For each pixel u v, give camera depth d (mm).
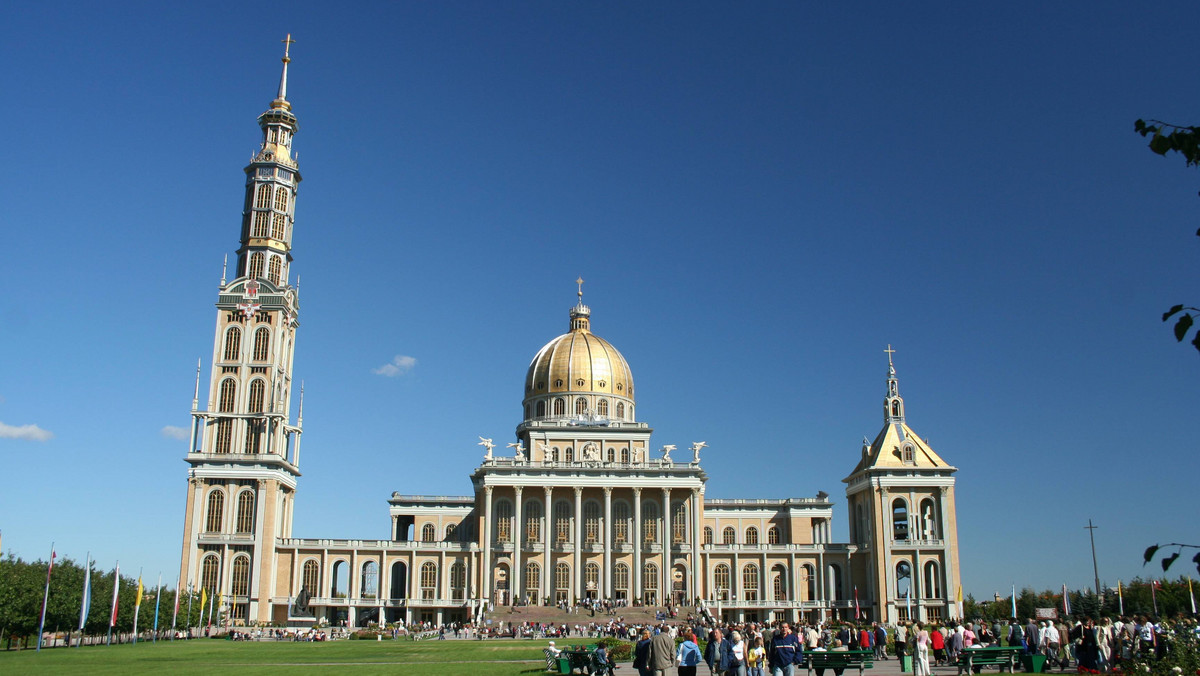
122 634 140750
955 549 176750
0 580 112312
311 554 173125
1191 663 45531
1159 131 16031
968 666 57438
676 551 180875
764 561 184000
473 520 190375
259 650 104438
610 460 190500
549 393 199125
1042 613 91438
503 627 147750
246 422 172250
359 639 138250
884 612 173500
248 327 176250
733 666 47469
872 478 179500
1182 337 15406
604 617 158375
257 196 184375
